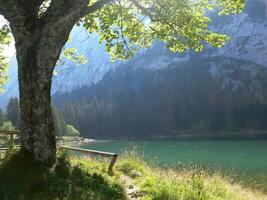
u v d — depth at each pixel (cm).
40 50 970
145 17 1346
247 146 6462
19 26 977
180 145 7362
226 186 1562
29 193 841
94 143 9838
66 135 12144
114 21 1369
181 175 1614
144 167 1658
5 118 10350
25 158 957
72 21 987
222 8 1363
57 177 926
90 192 927
